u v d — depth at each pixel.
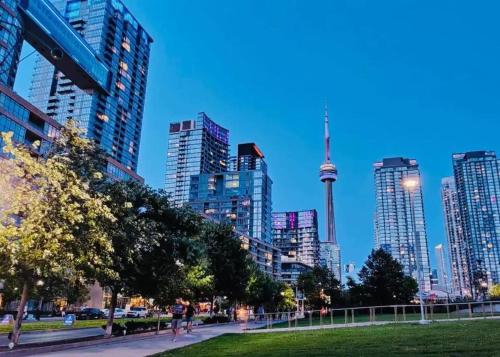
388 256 72.75
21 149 18.58
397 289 70.00
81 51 151.38
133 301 114.62
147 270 28.89
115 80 196.25
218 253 50.28
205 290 48.12
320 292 94.06
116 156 191.00
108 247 20.77
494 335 18.16
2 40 106.06
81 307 88.88
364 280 72.19
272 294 85.69
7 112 76.69
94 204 19.88
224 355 17.17
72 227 19.06
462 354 13.21
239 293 54.19
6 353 17.14
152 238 26.34
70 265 19.38
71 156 21.97
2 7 107.50
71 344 21.33
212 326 48.59
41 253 17.86
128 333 30.06
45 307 81.00
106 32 196.75
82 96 181.50
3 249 17.14
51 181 18.12
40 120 85.81
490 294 167.00
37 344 20.67
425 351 14.39
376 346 16.89
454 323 27.09
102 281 25.97
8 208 17.83
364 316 60.56
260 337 26.95
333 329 30.33
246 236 190.25
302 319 67.69
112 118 190.38
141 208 29.44
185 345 22.72
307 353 15.92
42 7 125.38
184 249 30.58
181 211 32.16
